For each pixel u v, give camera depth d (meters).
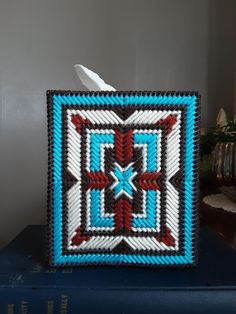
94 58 1.20
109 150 0.35
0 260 0.37
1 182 1.21
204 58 1.20
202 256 0.38
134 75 1.20
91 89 0.39
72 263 0.35
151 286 0.30
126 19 1.20
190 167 0.35
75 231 0.35
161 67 1.21
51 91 0.34
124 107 0.34
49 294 0.30
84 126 0.34
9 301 0.30
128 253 0.35
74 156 0.35
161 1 1.20
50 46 1.19
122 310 0.30
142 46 1.20
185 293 0.30
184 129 0.35
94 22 1.19
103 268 0.35
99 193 0.35
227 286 0.30
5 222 1.21
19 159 1.21
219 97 1.20
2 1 1.19
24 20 1.19
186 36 1.20
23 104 1.20
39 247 0.41
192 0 1.20
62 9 1.19
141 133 0.35
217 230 0.48
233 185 0.66
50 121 0.34
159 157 0.35
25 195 1.21
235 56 1.19
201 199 0.69
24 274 0.33
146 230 0.35
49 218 0.35
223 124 0.84
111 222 0.35
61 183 0.35
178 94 0.34
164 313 0.30
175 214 0.35
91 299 0.30
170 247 0.35
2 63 1.20
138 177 0.35
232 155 0.66
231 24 1.19
